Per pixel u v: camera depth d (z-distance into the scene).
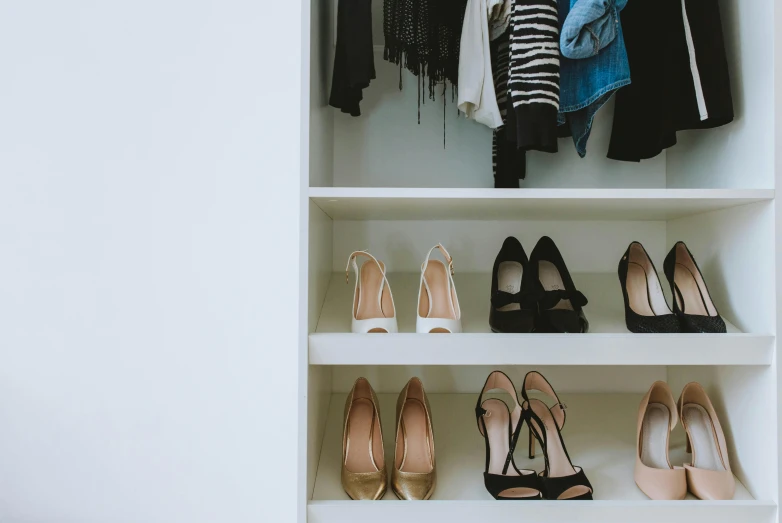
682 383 1.26
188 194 1.33
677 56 1.03
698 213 1.19
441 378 1.34
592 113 1.05
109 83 1.33
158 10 1.33
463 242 1.35
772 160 0.93
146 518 1.34
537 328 1.07
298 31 1.34
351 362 0.93
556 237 1.35
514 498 0.94
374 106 1.35
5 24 1.33
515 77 0.94
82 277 1.33
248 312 1.34
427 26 1.08
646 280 1.13
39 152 1.33
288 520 1.34
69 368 1.33
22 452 1.33
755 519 0.91
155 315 1.34
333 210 1.13
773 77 0.93
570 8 0.99
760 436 0.95
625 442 1.15
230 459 1.34
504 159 1.20
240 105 1.34
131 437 1.34
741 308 1.03
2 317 1.33
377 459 1.03
